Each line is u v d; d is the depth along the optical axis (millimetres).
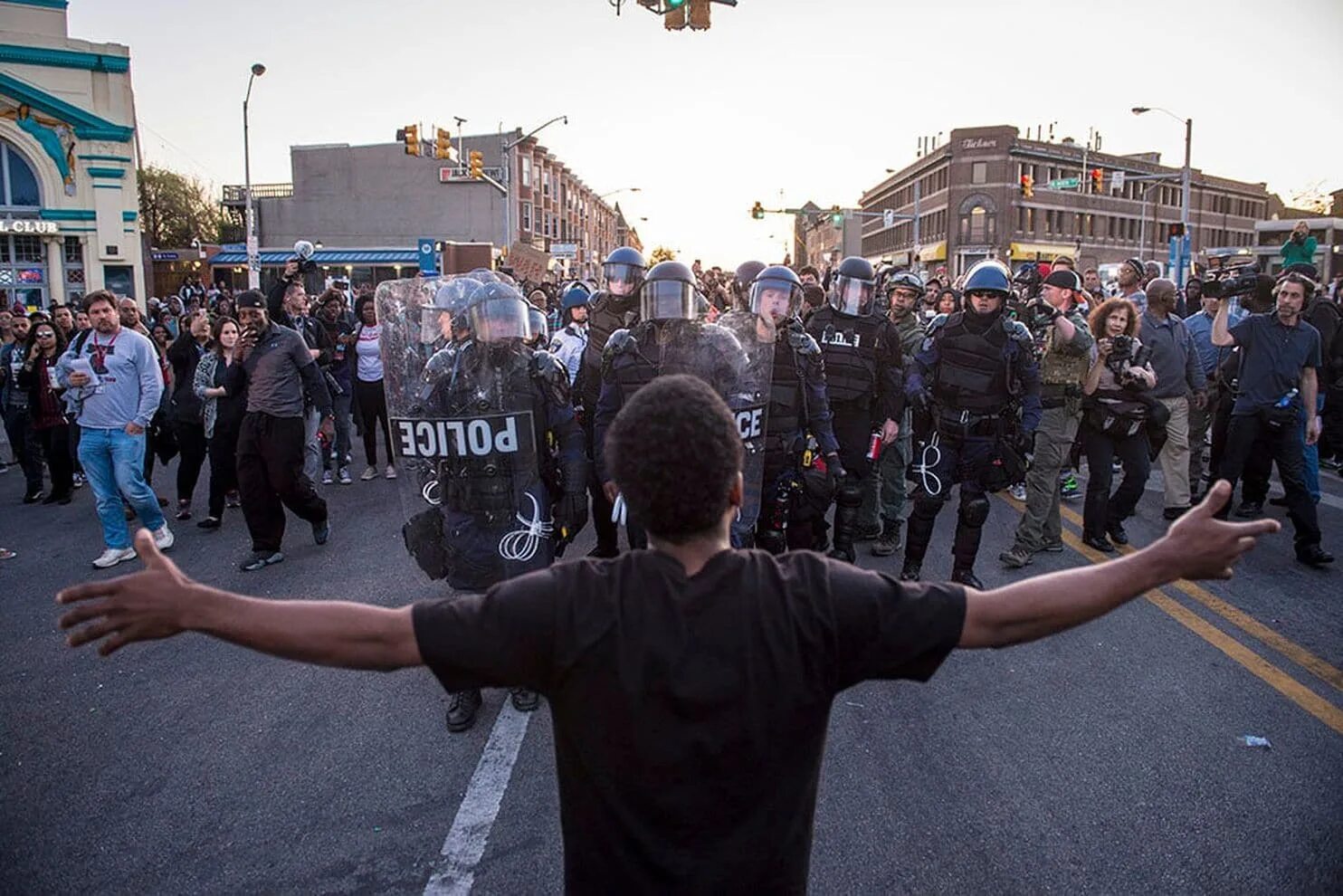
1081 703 4172
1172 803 3350
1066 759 3676
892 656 1402
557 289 21266
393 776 3627
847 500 6012
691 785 1356
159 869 3043
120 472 6402
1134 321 6211
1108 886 2891
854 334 5848
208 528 7480
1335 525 7168
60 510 8266
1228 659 4641
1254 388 6172
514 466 3984
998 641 1416
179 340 7863
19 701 4348
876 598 1418
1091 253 67875
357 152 57719
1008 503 8289
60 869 3047
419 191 58031
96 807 3420
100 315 6273
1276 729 3906
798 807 1409
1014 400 5441
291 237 58406
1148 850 3070
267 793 3510
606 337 5766
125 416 6387
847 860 3039
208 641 5051
